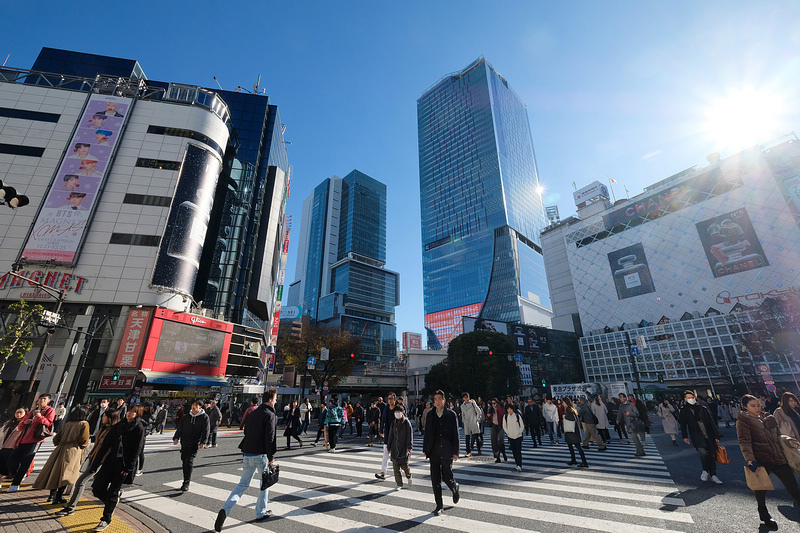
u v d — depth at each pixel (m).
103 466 4.63
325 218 180.00
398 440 6.86
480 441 11.93
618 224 79.31
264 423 4.86
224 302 43.56
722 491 6.14
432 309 133.25
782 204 59.69
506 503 5.64
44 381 25.92
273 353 55.69
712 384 54.12
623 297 74.81
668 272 69.75
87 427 5.88
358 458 10.70
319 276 168.62
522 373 58.31
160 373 27.98
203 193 34.94
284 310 102.38
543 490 6.49
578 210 91.00
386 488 6.80
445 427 5.41
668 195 73.06
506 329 64.25
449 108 155.88
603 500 5.73
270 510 5.35
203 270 41.34
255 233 50.72
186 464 6.65
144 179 33.09
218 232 44.69
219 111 40.44
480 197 130.25
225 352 33.66
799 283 55.47
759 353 40.44
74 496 5.05
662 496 5.90
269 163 56.44
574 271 84.56
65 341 27.28
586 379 74.25
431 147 158.50
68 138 32.94
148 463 9.62
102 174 32.22
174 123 36.06
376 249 175.12
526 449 12.56
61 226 29.88
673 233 70.69
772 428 4.67
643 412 13.98
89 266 29.45
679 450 11.28
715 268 64.19
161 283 30.00
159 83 57.69
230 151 48.59
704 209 67.69
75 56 56.12
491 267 118.25
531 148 160.25
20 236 29.14
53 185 30.92
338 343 40.47
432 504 5.65
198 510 5.38
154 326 28.61
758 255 60.25
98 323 28.27
